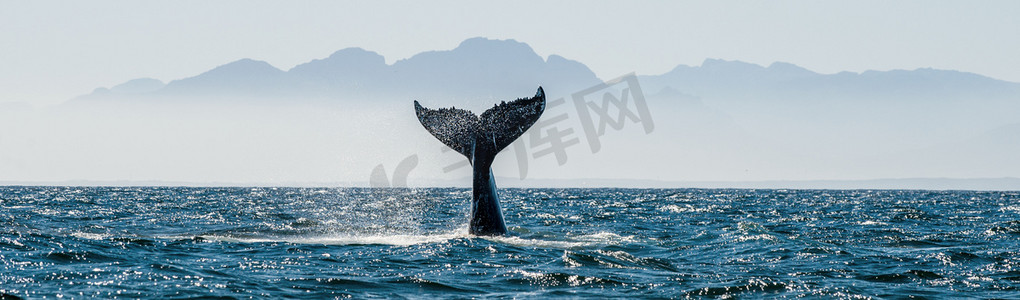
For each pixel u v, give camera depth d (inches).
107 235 1685.5
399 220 2399.1
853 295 1038.4
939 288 1098.1
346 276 1128.8
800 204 5068.9
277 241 1551.4
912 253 1450.5
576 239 1632.6
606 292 1042.7
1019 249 1535.4
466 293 1029.8
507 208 3700.8
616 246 1529.3
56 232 1744.6
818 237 1836.9
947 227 2301.9
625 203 4926.2
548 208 3801.7
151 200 4852.4
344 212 2960.1
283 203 4436.5
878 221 2672.2
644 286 1083.3
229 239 1590.8
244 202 4596.5
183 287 1021.8
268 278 1103.6
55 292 976.9
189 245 1469.0
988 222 2625.5
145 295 971.9
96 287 1011.3
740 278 1150.3
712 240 1657.2
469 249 1384.1
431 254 1332.4
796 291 1056.8
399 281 1098.1
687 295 1029.2
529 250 1392.7
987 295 1049.5
